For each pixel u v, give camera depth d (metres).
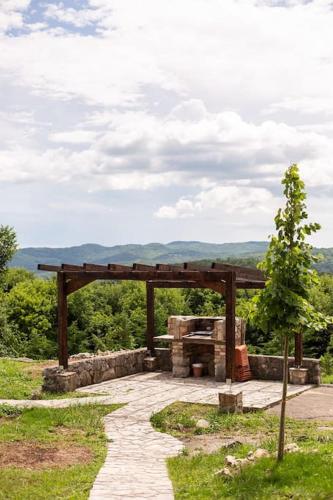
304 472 8.01
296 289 8.67
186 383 17.75
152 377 18.98
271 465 8.47
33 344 47.59
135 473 9.20
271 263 8.63
